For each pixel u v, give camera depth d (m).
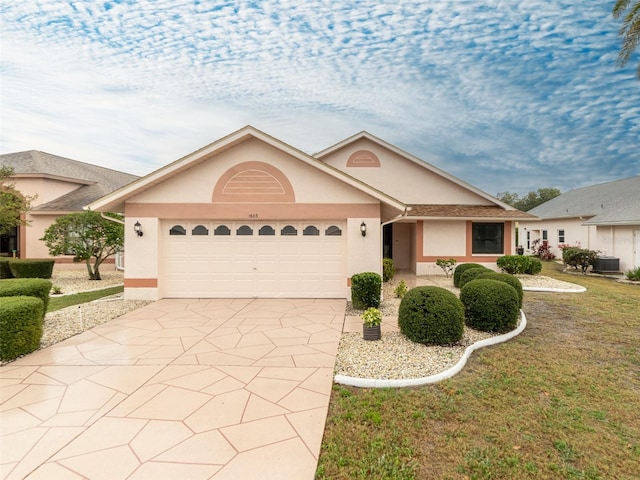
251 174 10.48
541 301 10.79
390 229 18.81
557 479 3.17
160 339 6.94
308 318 8.50
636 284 14.45
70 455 3.39
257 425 3.93
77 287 13.70
